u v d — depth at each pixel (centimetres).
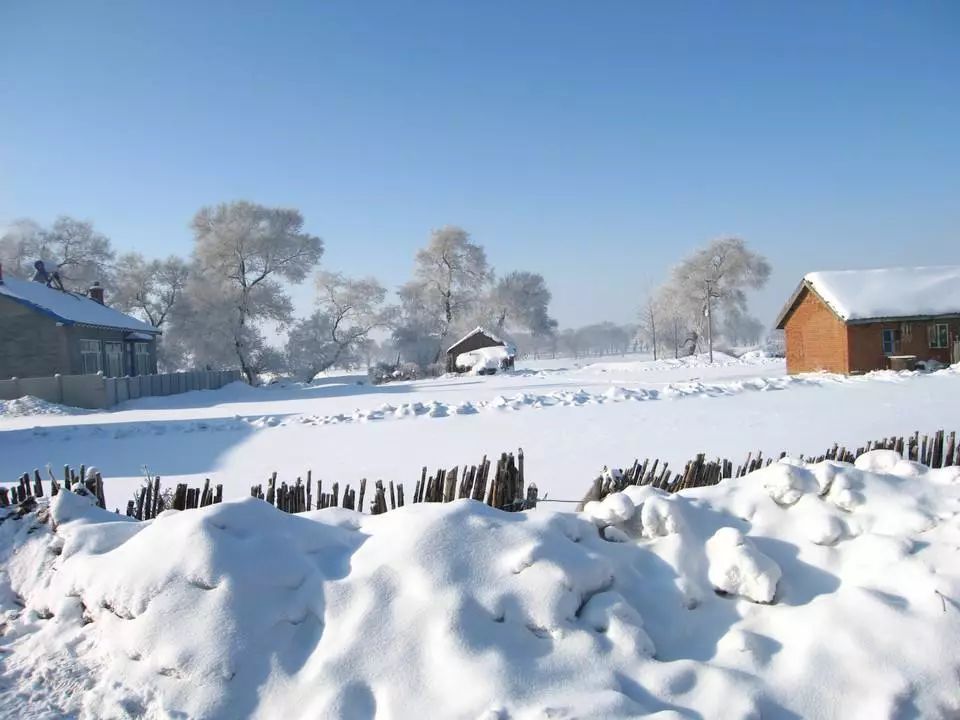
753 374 3584
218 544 421
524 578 395
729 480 543
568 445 1330
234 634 381
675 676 354
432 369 5816
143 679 374
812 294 3291
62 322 3438
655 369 4475
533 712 321
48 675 390
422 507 463
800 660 364
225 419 1980
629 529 477
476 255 7044
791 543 464
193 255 5738
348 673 356
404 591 393
